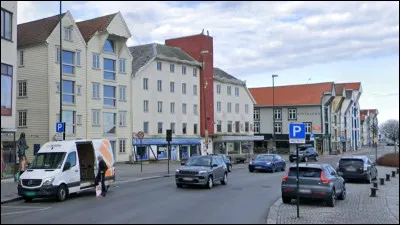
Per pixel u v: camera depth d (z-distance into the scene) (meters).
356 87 112.06
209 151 62.19
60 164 17.78
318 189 15.87
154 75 53.19
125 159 48.31
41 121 40.66
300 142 13.57
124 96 48.72
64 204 16.28
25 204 16.61
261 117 86.00
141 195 18.81
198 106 60.72
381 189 22.55
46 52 40.66
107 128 46.41
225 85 67.56
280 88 88.12
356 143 110.56
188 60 58.69
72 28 42.62
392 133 99.75
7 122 23.69
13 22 24.30
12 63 24.14
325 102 83.44
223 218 12.89
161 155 53.53
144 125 51.53
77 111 42.88
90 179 19.98
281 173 33.94
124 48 48.62
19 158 25.98
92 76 44.66
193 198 17.75
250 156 60.53
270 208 15.12
